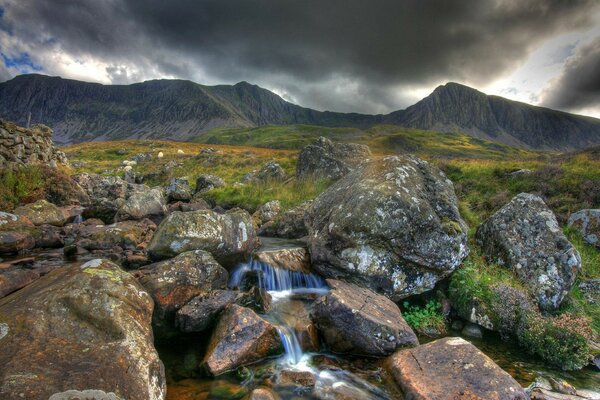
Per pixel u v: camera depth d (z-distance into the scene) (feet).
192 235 30.91
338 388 20.42
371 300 27.66
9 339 14.85
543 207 35.14
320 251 33.06
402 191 32.37
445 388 18.75
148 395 15.17
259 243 41.19
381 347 23.34
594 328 27.71
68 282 19.11
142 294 21.43
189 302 25.71
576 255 31.37
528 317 27.17
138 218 52.39
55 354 14.76
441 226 31.30
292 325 25.63
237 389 19.72
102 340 16.38
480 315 28.68
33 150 67.05
